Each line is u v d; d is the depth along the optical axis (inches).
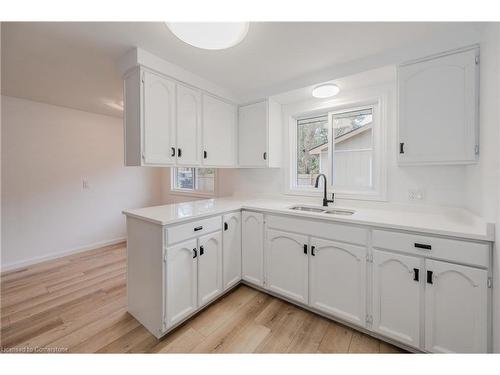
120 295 85.6
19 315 73.2
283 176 106.2
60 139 124.2
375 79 76.6
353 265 64.3
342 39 61.4
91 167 137.3
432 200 71.3
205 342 61.6
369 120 87.2
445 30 57.1
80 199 132.6
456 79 56.7
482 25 52.6
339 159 93.7
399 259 56.4
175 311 64.7
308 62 74.4
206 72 82.5
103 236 143.5
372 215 68.6
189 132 84.5
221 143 99.3
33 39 61.3
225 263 82.9
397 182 77.3
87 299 82.8
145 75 69.4
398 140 64.8
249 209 88.1
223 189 130.9
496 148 44.9
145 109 69.8
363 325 62.8
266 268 84.0
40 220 117.4
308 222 72.6
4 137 106.4
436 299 52.1
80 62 74.6
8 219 107.6
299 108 100.5
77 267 111.0
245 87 97.6
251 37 60.5
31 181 114.4
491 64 47.6
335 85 76.1
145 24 55.2
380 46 64.5
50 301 81.4
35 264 114.2
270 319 71.4
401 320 56.9
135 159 70.7
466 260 48.6
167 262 62.2
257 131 101.0
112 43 63.7
